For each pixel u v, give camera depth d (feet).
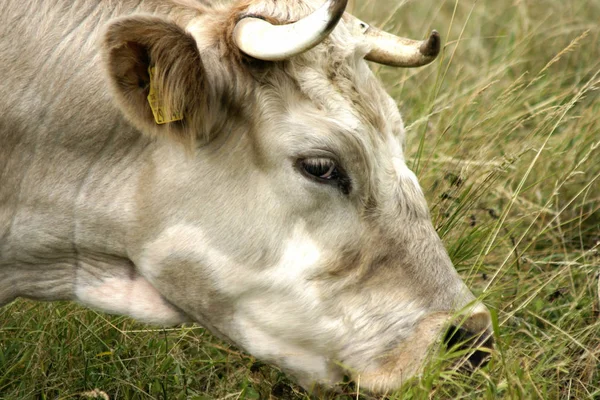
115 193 49.03
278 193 47.09
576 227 73.10
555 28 98.32
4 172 49.60
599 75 91.40
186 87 44.55
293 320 48.42
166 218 48.26
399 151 49.52
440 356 46.42
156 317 51.62
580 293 63.00
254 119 46.73
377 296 48.06
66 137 48.70
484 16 102.68
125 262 51.19
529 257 68.85
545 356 53.98
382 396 48.21
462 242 65.87
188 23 48.62
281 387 56.70
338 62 47.83
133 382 56.65
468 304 46.70
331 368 49.39
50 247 50.98
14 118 48.70
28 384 56.08
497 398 48.42
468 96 80.18
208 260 48.19
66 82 48.37
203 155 47.32
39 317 60.08
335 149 46.39
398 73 89.97
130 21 42.68
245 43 45.65
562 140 78.43
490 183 69.87
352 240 47.70
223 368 59.36
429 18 102.73
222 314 49.70
